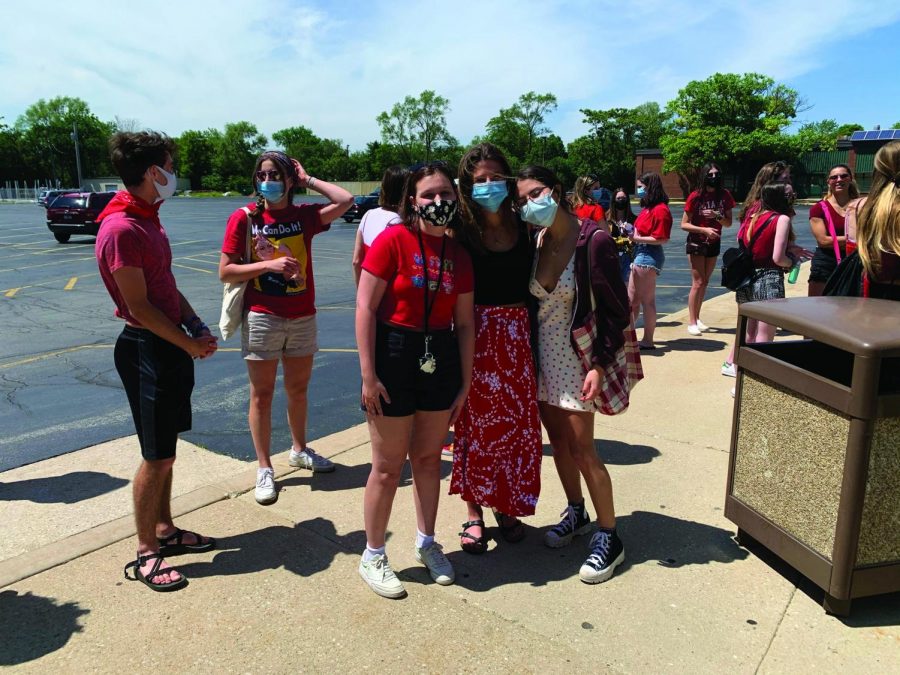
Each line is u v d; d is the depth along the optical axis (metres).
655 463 4.04
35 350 7.70
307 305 3.74
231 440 4.65
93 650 2.42
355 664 2.35
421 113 94.94
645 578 2.87
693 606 2.67
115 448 4.45
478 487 3.02
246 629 2.55
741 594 2.74
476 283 2.93
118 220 2.66
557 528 3.20
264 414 3.68
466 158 2.76
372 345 2.62
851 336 2.35
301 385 3.90
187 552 3.11
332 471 4.04
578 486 3.20
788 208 5.07
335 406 5.46
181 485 3.85
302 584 2.85
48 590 2.80
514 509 3.01
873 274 3.12
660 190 6.45
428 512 2.89
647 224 6.48
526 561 3.05
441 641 2.47
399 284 2.62
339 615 2.63
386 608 2.68
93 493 3.73
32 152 99.00
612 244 2.73
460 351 2.85
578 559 3.06
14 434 4.82
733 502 3.09
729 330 7.69
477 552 3.12
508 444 2.97
